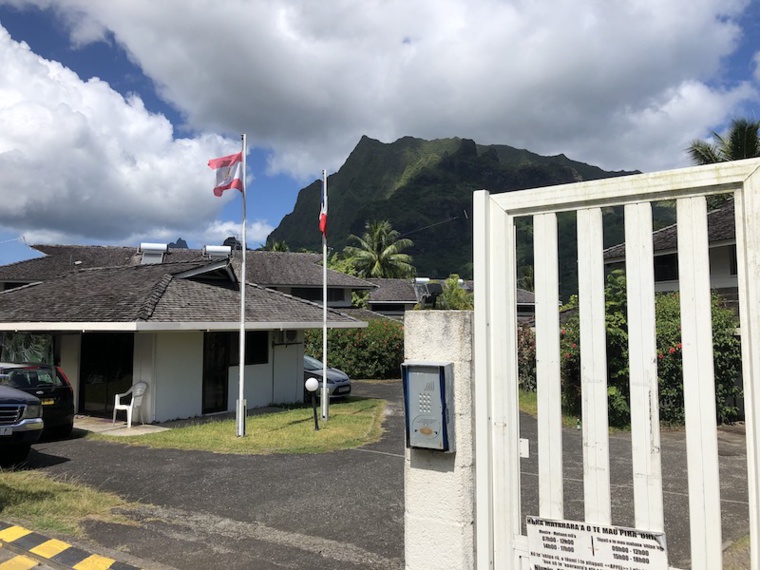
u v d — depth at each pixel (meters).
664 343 11.46
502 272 2.73
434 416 2.74
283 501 6.35
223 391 14.23
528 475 7.37
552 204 2.59
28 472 7.79
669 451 9.15
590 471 2.45
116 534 5.32
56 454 9.06
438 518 2.79
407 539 2.87
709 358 2.23
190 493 6.71
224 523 5.62
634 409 2.36
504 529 2.66
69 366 14.04
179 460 8.54
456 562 2.73
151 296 12.74
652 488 2.31
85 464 8.30
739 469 8.06
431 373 2.76
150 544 5.05
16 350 15.42
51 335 14.45
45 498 6.39
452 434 2.75
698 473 2.23
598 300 2.46
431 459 2.83
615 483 7.09
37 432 8.11
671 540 5.04
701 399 2.24
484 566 2.65
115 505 6.25
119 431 11.33
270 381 15.70
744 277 2.20
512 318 2.71
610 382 11.37
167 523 5.63
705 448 2.22
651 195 2.37
